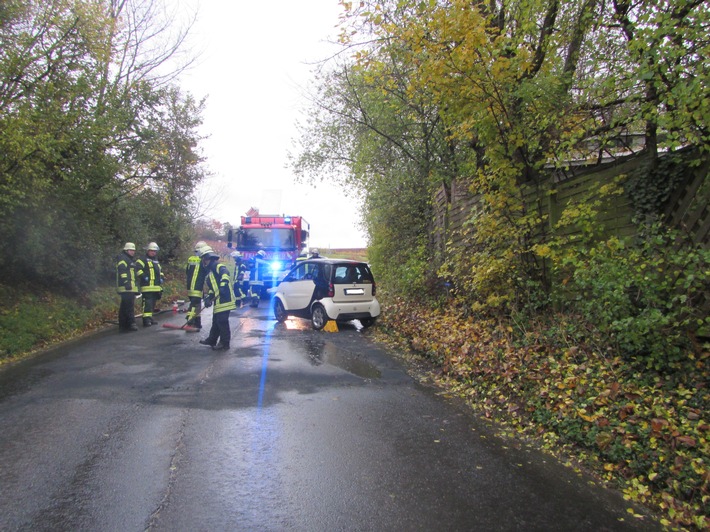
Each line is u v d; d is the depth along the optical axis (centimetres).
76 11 905
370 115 1170
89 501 325
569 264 639
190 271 1066
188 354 796
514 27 675
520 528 305
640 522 317
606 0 578
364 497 339
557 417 463
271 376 663
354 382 644
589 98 592
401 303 1181
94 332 1039
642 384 479
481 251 807
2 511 311
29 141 803
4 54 821
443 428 479
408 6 638
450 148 1063
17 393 566
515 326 704
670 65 463
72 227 1152
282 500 332
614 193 577
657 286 491
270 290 1503
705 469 345
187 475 365
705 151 479
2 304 944
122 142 1373
